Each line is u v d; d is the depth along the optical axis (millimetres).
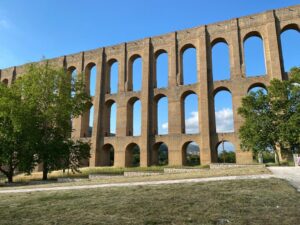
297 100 34000
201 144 47812
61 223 10031
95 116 58438
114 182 23266
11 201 15352
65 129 41844
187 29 55281
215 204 11219
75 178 37281
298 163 31281
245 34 50438
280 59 46750
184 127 52312
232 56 50219
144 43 58469
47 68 42719
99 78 60906
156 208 11148
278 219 8836
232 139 46281
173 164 49750
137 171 38844
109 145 59562
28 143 37750
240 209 10266
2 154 38312
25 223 10406
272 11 48656
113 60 62719
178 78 53562
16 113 36938
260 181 16281
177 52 55219
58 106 41000
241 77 48500
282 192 12828
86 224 9664
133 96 56562
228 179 18672
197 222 9055
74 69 67250
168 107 52781
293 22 47250
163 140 51531
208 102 49375
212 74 51375
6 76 73875
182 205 11383
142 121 53719
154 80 56719
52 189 20359
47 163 39562
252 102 35906
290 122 31922
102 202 13102
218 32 52531
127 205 12008
